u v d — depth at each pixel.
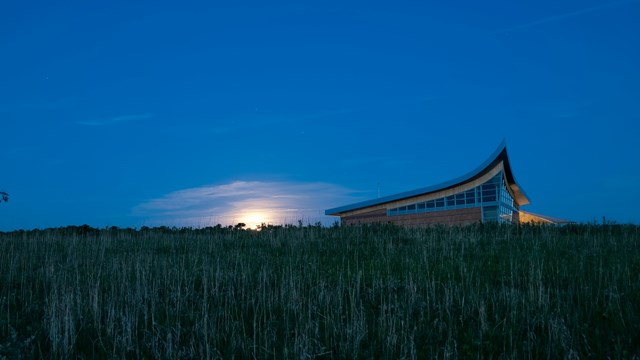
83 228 22.73
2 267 12.49
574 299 8.74
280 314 8.47
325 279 10.53
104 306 8.80
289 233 19.41
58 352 6.82
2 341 7.00
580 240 16.33
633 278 10.00
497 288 9.59
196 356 6.60
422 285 9.80
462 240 15.48
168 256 14.67
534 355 6.50
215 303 9.12
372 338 7.23
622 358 6.19
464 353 6.64
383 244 16.00
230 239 18.78
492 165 36.19
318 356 6.60
